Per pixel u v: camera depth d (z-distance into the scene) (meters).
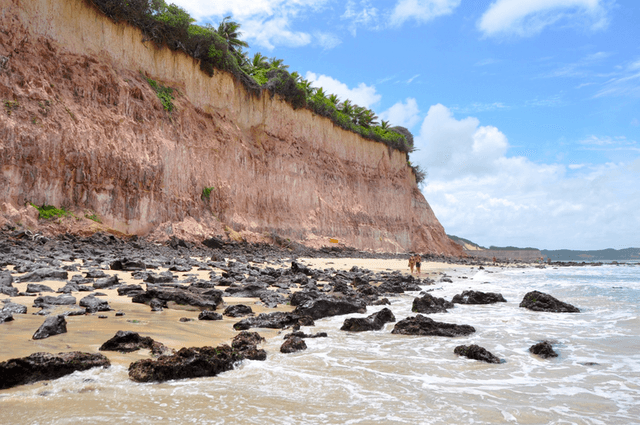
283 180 47.31
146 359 5.52
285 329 8.95
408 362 6.70
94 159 28.86
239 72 43.22
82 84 29.86
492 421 4.42
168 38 36.91
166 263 19.84
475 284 21.09
